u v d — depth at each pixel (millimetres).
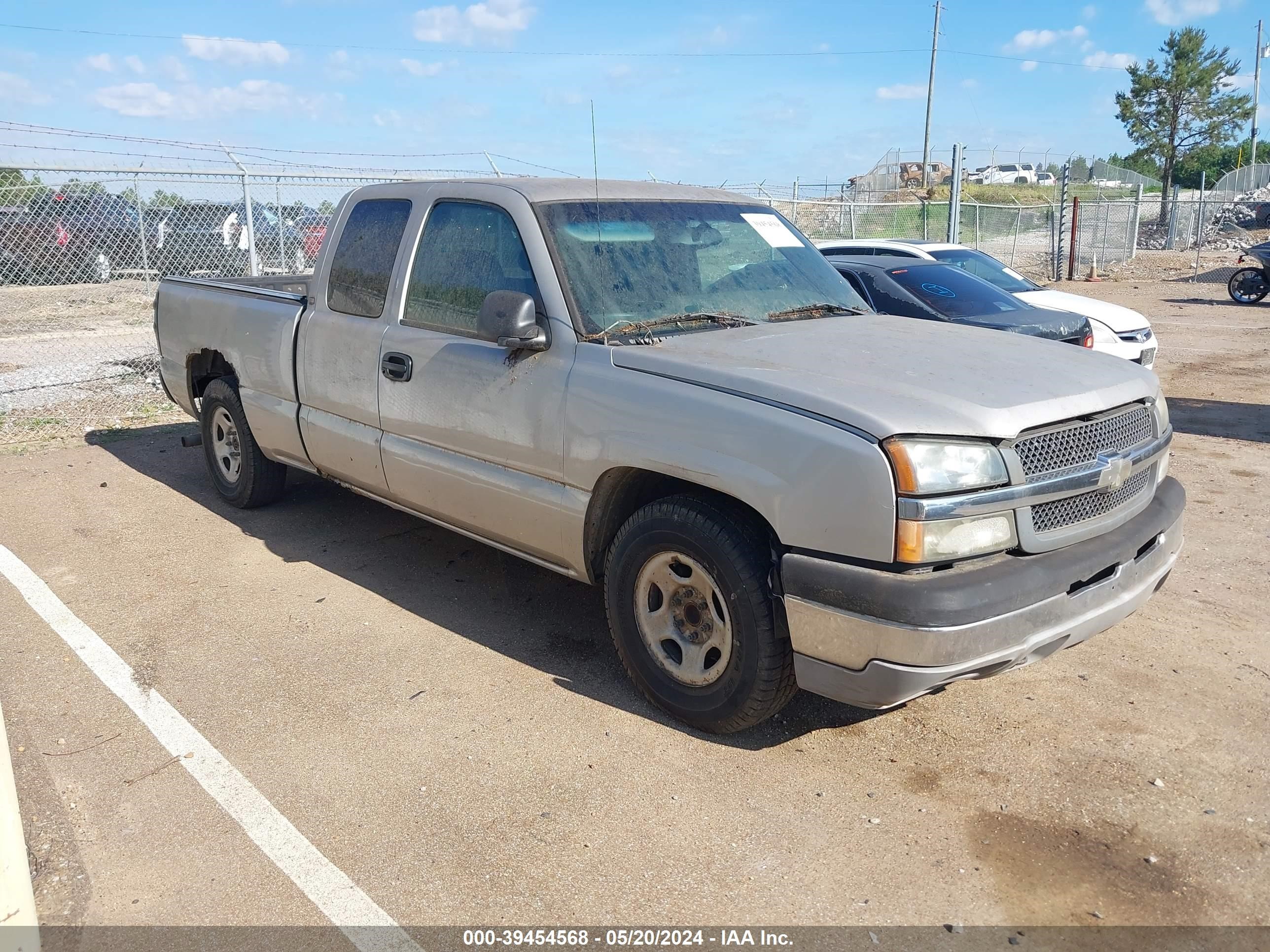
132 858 2986
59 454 7746
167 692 3961
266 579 5133
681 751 3549
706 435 3352
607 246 4125
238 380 5953
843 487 3033
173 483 6922
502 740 3615
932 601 2926
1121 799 3283
